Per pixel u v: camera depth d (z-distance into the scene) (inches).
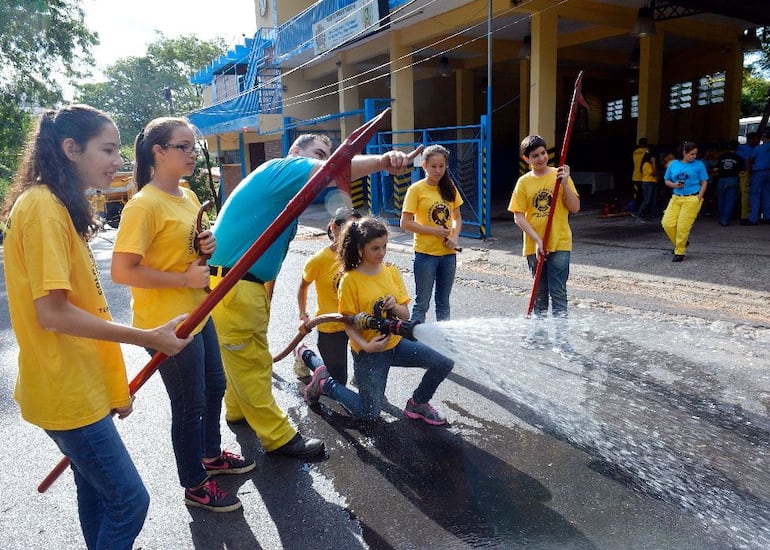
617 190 703.1
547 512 107.6
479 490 115.6
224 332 124.0
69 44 898.7
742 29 583.5
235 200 124.6
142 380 87.1
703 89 653.9
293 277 330.3
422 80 751.7
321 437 140.2
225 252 123.7
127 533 81.2
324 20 547.5
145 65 1523.1
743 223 396.5
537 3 423.8
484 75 757.9
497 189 780.6
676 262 294.7
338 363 155.7
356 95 651.5
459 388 162.7
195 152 102.3
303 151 134.7
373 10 471.2
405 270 329.4
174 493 119.1
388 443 135.8
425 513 109.3
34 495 120.8
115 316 261.0
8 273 73.3
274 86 717.3
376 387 134.8
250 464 126.4
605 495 111.8
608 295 242.8
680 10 492.7
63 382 74.4
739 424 134.8
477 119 764.0
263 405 128.6
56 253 70.2
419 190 177.2
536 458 126.0
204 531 106.9
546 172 182.2
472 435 137.3
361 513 110.2
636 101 789.9
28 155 74.0
